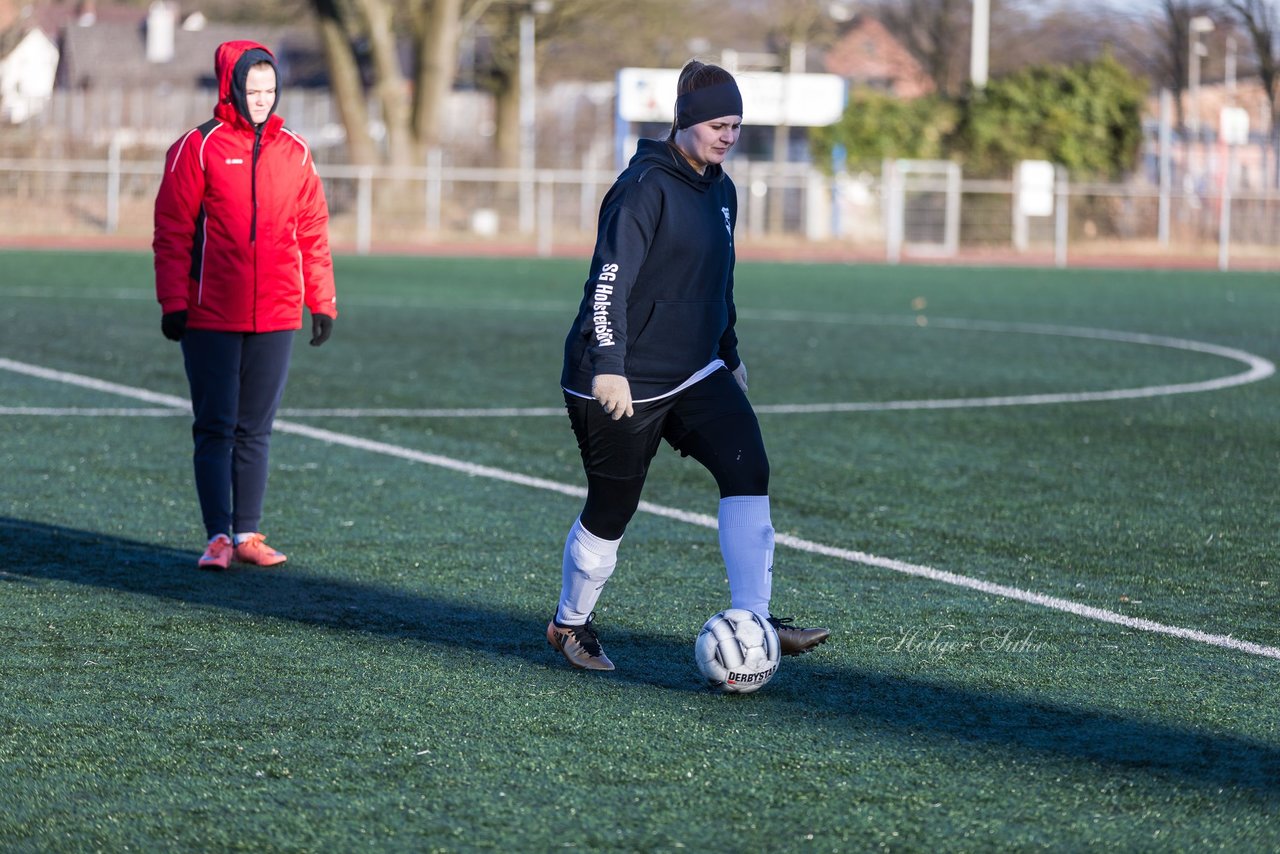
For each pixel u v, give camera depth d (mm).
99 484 19516
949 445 23812
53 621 13062
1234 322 49062
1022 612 13898
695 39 120250
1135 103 97438
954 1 158125
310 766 9578
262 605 13750
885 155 96625
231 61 14891
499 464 21594
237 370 15367
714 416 11461
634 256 10906
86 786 9211
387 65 96500
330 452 22266
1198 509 19109
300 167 15484
